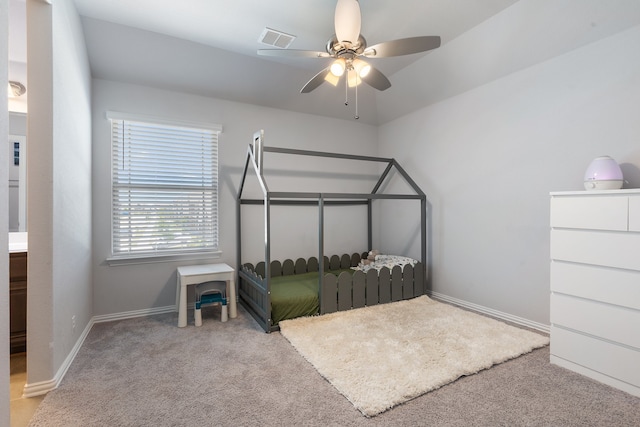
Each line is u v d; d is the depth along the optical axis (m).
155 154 3.13
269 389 1.80
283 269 3.71
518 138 2.77
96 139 2.87
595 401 1.67
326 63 3.19
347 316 2.86
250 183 3.60
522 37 2.49
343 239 4.27
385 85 2.43
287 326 2.62
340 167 4.22
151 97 3.09
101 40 2.61
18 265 2.29
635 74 2.07
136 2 2.28
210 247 3.40
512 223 2.83
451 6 2.33
